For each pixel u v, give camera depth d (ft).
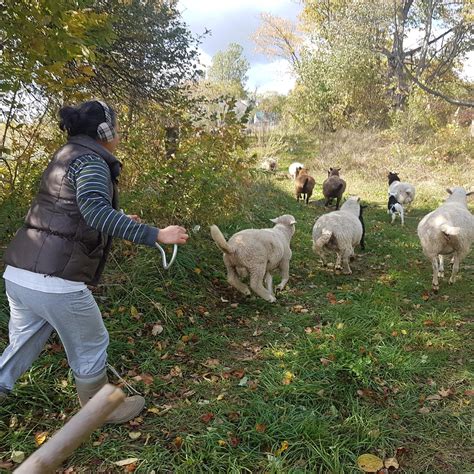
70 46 12.85
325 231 20.86
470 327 15.85
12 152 19.29
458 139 57.57
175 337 14.44
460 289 19.77
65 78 16.47
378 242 28.04
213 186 20.68
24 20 12.29
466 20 74.02
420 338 14.82
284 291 19.38
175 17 23.91
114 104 23.63
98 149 8.40
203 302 16.92
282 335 15.21
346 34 72.08
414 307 17.89
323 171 55.93
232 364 13.38
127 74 22.72
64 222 8.14
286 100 80.84
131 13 21.76
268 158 53.16
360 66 71.10
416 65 85.35
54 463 2.94
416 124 60.18
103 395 3.13
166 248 18.29
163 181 19.76
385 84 76.18
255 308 17.40
